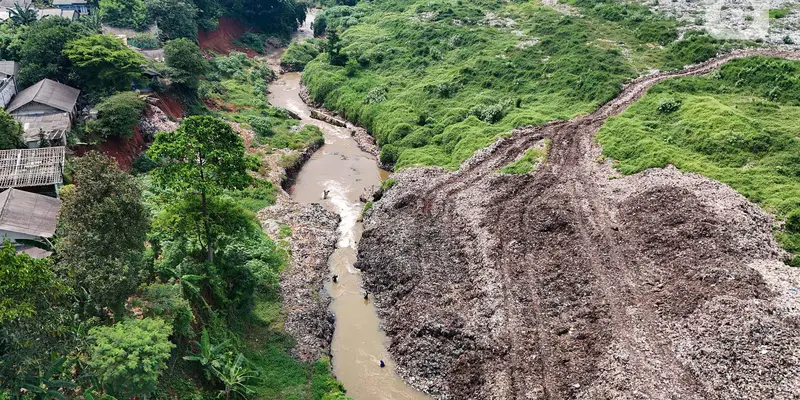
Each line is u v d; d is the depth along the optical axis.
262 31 140.75
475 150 70.94
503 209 57.50
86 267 28.56
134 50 83.38
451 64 100.31
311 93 102.81
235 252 44.50
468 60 98.56
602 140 67.69
